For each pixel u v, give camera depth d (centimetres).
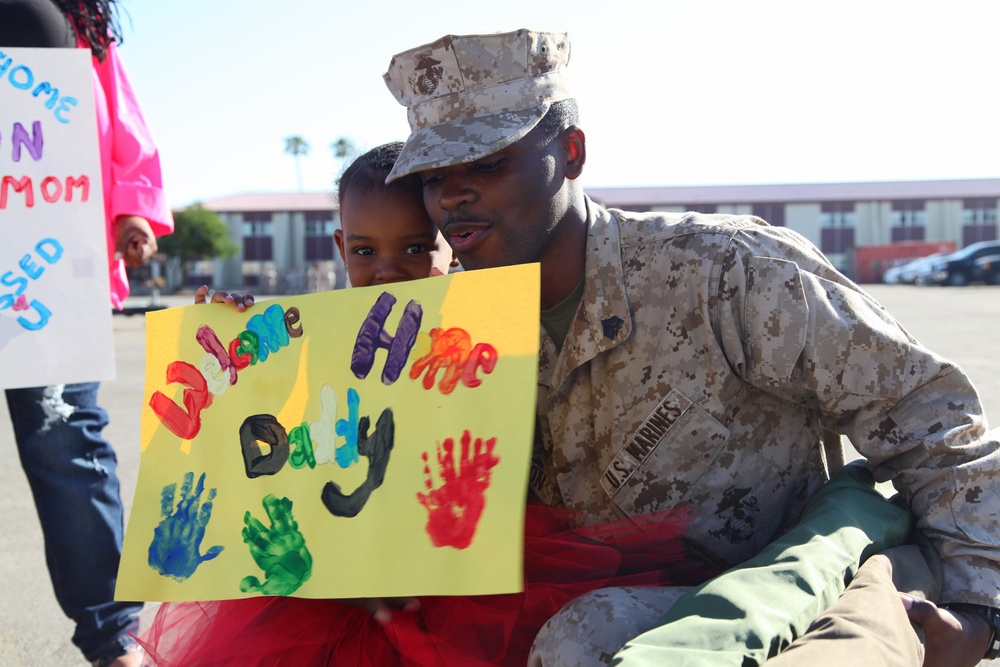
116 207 268
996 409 600
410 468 155
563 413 186
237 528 175
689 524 178
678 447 179
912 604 150
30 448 245
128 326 1850
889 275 3534
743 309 173
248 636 181
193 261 4978
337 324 172
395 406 160
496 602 171
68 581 247
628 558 176
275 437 175
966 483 166
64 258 219
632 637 146
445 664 166
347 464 164
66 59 220
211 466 182
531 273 153
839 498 169
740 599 132
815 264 176
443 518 149
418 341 161
